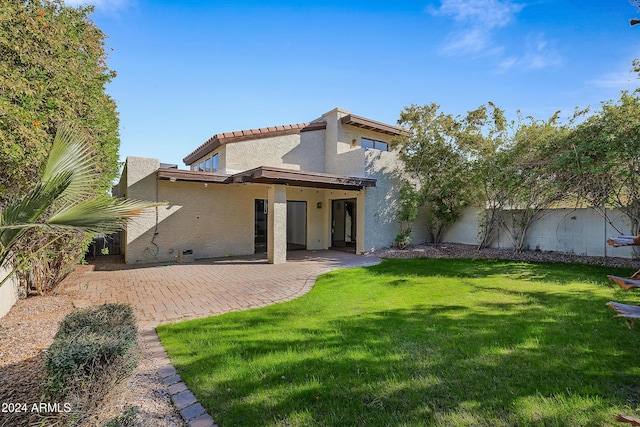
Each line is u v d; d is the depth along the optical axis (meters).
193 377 3.47
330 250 15.59
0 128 4.31
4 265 5.30
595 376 3.36
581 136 9.84
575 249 12.02
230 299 6.86
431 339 4.42
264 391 3.19
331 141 16.30
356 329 4.87
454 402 2.97
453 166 13.85
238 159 13.79
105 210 3.35
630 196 9.81
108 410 2.68
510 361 3.72
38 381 3.28
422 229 16.80
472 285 7.70
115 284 8.31
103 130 8.28
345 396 3.09
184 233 12.78
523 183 11.57
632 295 6.50
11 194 4.92
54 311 5.78
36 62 5.23
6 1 4.69
